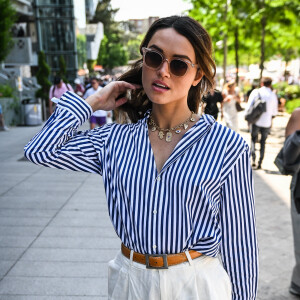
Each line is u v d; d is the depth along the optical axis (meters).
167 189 1.21
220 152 1.23
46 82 16.39
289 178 6.58
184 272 1.24
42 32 25.56
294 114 2.46
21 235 4.02
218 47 20.78
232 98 9.30
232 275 1.34
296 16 11.79
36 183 6.17
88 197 5.40
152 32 1.28
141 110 1.57
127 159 1.28
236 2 14.27
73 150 1.33
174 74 1.23
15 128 13.59
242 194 1.28
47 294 2.93
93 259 3.49
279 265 3.41
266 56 25.64
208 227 1.23
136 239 1.24
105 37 60.44
